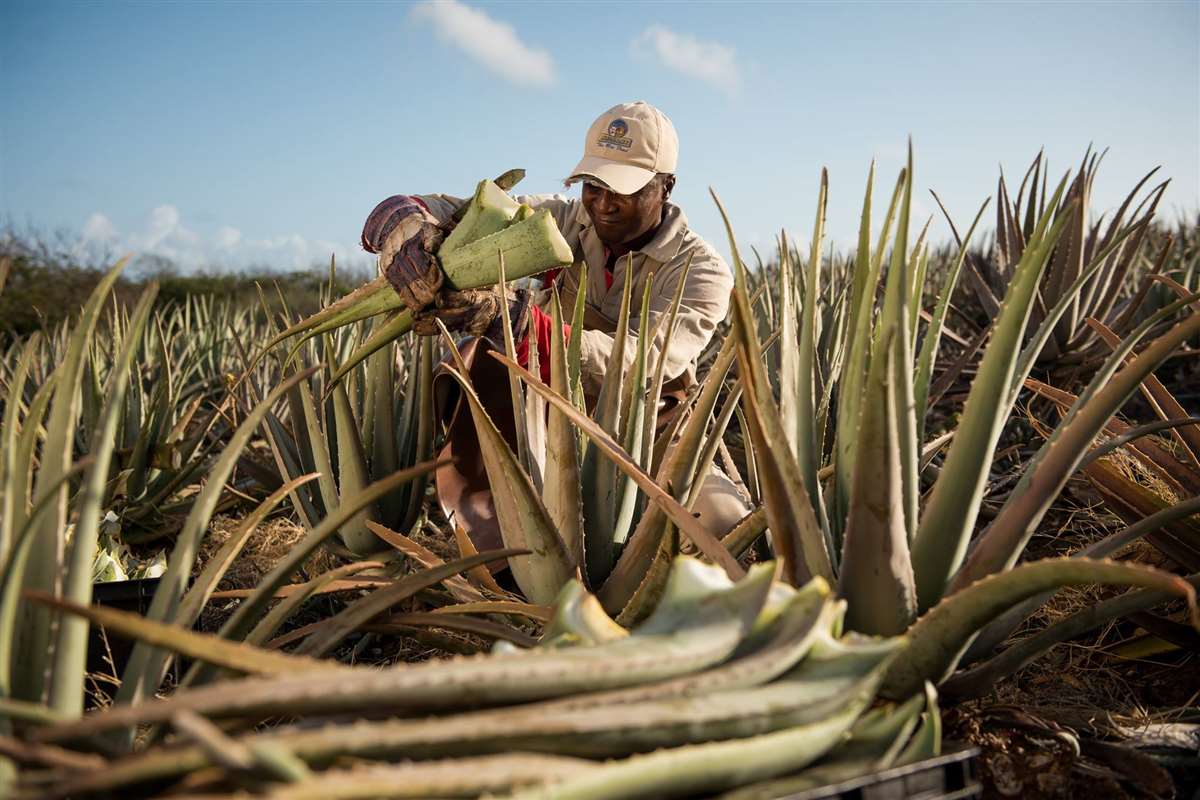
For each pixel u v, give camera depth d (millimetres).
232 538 1782
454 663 1217
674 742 1240
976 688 1878
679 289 2547
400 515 3379
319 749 1066
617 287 3582
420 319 2605
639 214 3412
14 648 1397
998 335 1732
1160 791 1812
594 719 1168
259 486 4465
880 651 1425
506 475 2178
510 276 2475
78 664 1388
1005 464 4504
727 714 1262
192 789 1094
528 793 1037
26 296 14992
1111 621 2430
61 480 1268
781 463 1788
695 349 3332
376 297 2684
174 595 1593
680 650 1345
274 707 1170
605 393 2529
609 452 2025
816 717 1347
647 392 2846
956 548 1827
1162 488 2787
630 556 2361
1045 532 3422
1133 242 5293
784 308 2025
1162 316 1951
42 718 1166
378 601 1882
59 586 1411
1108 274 5359
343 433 3201
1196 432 2572
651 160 3352
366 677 1163
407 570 3352
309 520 3367
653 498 1979
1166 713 2115
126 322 4871
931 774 1345
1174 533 2371
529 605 2100
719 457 4109
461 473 2902
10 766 1198
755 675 1328
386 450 3357
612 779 1115
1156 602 1875
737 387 2361
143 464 4152
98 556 3094
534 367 2600
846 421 1953
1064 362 5324
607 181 3258
